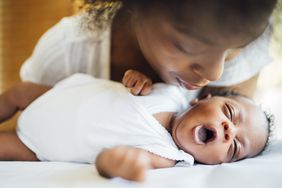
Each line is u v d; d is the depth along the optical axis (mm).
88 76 916
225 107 890
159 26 667
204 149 827
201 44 631
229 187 605
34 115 843
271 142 966
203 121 844
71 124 801
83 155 788
